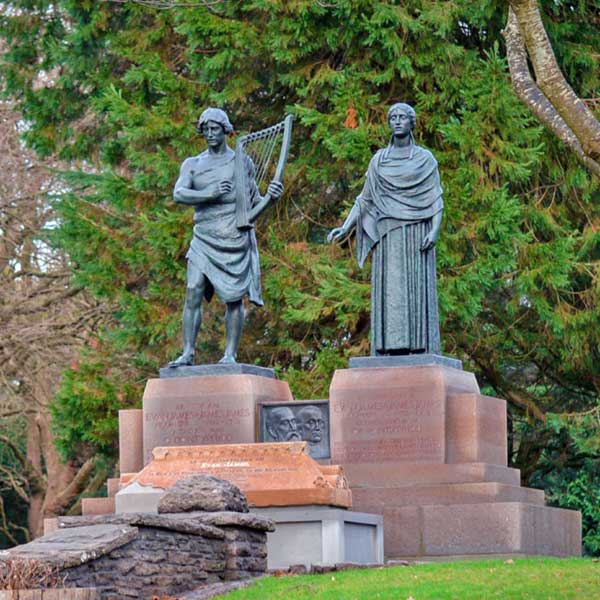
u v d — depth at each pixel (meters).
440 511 22.42
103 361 37.66
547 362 37.69
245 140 25.00
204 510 18.38
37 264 42.34
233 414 23.94
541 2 35.34
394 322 24.00
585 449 35.78
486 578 17.12
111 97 35.69
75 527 16.56
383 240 24.23
